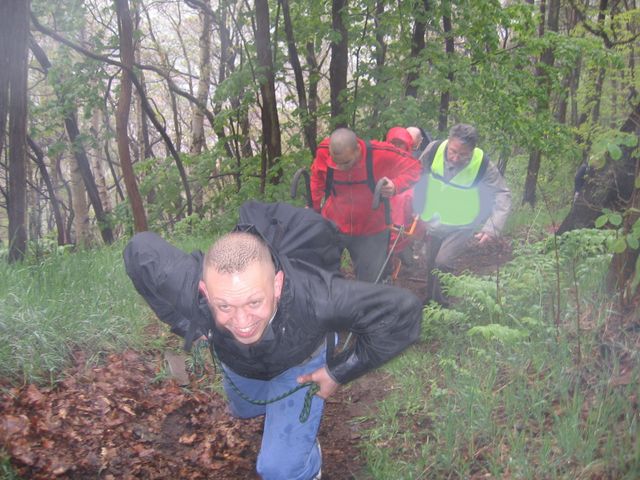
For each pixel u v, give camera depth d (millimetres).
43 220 25641
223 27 14133
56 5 9258
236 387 2871
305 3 10312
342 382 2600
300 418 2678
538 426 3199
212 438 3805
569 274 4629
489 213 5160
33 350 3953
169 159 11906
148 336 4863
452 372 4082
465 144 4816
